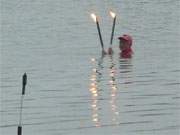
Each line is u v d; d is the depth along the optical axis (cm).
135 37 3616
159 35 3656
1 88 2372
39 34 3750
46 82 2464
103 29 3941
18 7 5278
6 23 4256
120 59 2948
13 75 2603
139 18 4453
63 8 5150
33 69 2727
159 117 1981
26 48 3266
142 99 2188
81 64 2831
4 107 2102
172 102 2142
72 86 2386
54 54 3092
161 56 3003
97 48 3259
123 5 5325
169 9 4969
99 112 2039
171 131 1856
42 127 1897
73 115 2006
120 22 4259
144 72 2631
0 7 5306
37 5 5419
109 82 2452
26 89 2350
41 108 2089
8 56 3041
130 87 2361
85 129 1880
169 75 2564
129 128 1883
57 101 2173
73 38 3591
